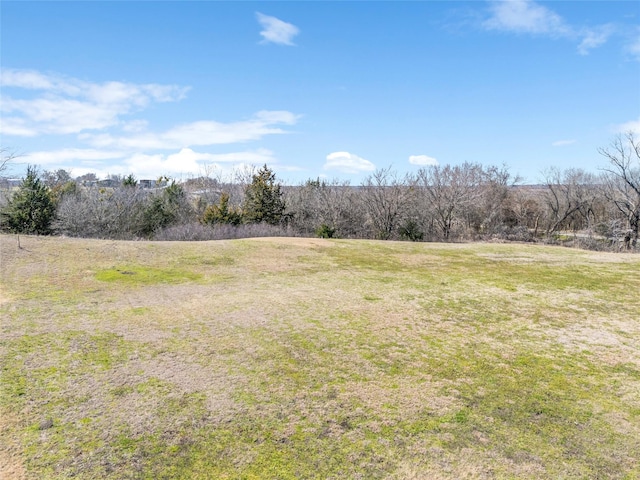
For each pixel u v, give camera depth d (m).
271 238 17.44
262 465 3.18
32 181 22.06
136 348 5.37
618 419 3.96
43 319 6.33
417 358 5.36
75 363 4.82
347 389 4.44
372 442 3.50
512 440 3.58
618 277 11.16
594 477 3.11
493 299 8.67
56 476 2.98
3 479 2.91
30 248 11.08
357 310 7.57
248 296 8.42
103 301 7.62
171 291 8.69
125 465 3.13
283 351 5.45
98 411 3.84
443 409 4.07
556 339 6.22
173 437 3.49
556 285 10.12
